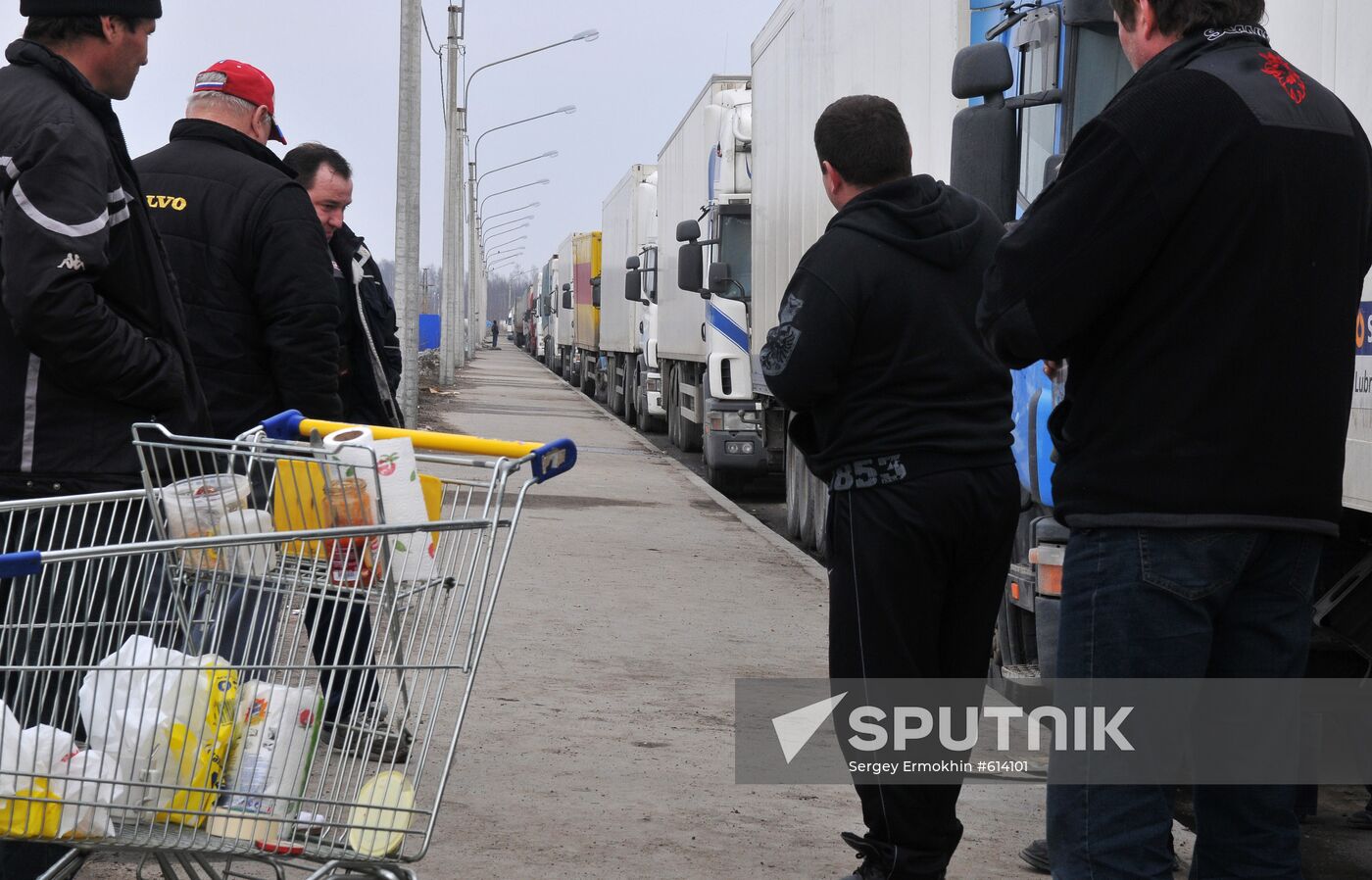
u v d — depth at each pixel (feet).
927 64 27.63
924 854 13.48
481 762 18.93
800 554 40.50
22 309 12.13
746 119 56.39
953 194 13.62
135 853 11.11
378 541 11.12
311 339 17.20
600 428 90.74
